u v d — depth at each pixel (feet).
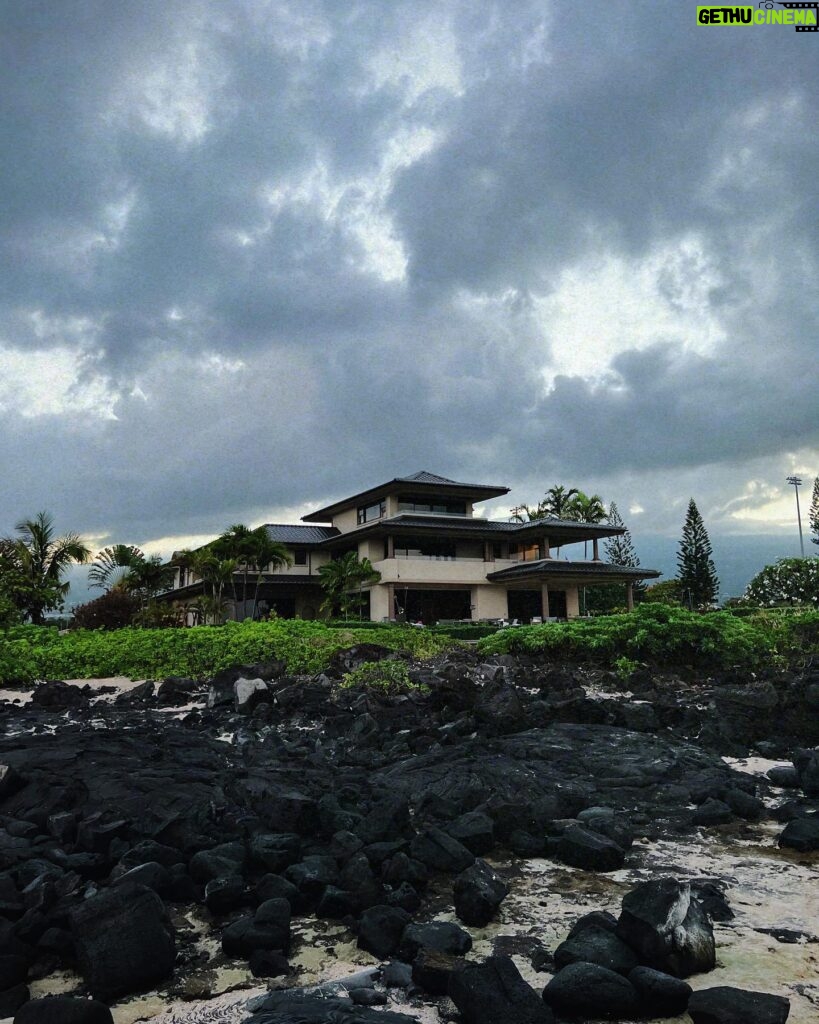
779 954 10.47
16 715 37.96
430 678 44.27
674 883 10.51
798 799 19.54
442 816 17.12
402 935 11.02
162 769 20.17
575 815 18.13
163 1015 9.27
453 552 160.86
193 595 168.76
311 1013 8.68
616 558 255.29
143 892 10.70
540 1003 8.63
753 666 46.21
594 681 46.29
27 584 118.21
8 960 9.93
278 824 15.38
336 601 146.20
